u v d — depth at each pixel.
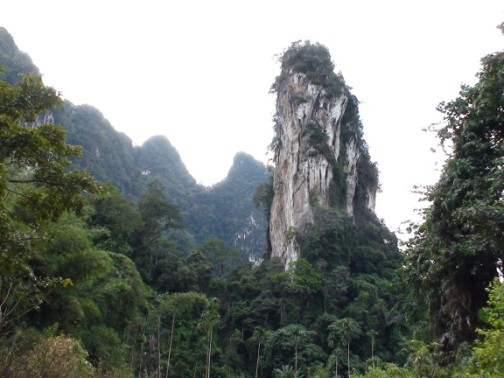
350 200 73.12
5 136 7.90
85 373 9.27
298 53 79.38
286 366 42.19
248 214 125.88
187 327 45.19
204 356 43.91
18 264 7.75
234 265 75.38
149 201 58.94
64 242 15.70
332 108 74.56
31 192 8.78
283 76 79.94
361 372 41.12
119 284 23.36
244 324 53.25
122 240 46.31
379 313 47.56
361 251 63.28
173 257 57.22
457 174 10.66
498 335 6.84
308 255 59.97
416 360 9.17
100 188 9.04
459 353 9.48
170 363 41.94
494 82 10.62
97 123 118.38
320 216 63.25
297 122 73.69
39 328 14.95
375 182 80.38
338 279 55.38
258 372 46.91
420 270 11.45
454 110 11.57
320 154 70.25
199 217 122.25
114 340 20.45
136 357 35.75
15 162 8.43
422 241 11.91
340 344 43.91
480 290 10.70
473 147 10.92
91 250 16.86
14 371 5.99
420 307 13.05
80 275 16.09
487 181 9.92
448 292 10.80
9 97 9.32
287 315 52.53
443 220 10.63
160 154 141.50
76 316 15.95
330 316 49.53
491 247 9.44
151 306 43.41
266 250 77.06
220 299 56.94
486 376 6.73
